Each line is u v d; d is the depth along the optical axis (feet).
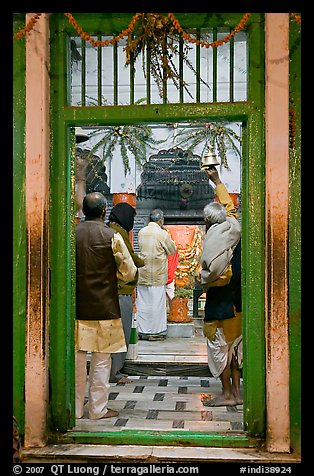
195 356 21.09
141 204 32.73
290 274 11.66
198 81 12.27
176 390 17.79
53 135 12.28
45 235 11.94
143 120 12.17
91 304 14.07
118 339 14.25
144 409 15.39
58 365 12.22
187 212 32.32
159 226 25.32
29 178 11.94
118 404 15.97
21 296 12.10
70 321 12.64
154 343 24.45
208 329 15.49
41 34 11.92
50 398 12.17
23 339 12.04
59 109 12.29
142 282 25.04
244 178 12.24
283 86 11.50
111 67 24.12
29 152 11.92
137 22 12.31
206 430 13.25
